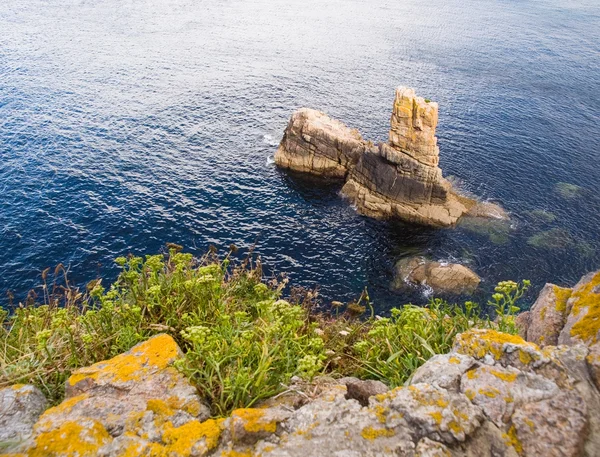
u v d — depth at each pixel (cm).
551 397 454
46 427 464
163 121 4872
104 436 446
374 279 2969
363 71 6625
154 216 3409
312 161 4162
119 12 8881
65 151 4169
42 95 5253
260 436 449
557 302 677
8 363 659
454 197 3788
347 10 10450
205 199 3678
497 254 3216
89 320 732
